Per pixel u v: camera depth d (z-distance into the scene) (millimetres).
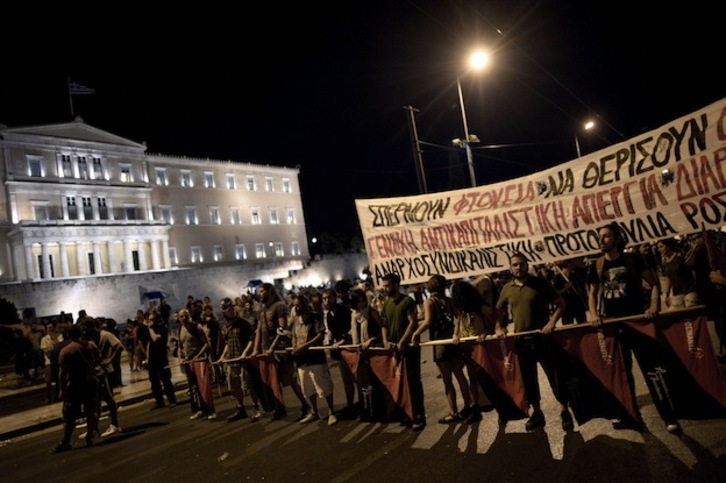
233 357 8922
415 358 6582
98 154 50344
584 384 5383
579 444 5133
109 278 44938
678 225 6074
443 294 6973
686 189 5984
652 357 5027
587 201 6785
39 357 17625
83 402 8539
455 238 7906
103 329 12883
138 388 13953
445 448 5629
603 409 5305
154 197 54594
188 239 56656
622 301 5188
